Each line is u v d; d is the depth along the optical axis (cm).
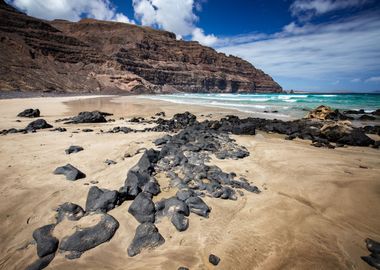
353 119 1983
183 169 679
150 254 366
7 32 8819
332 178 633
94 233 392
